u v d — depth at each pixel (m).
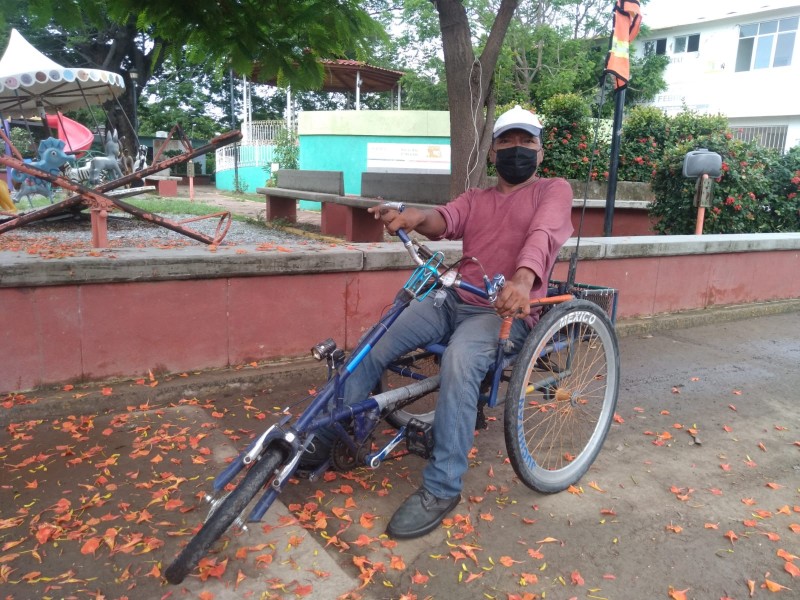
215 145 6.50
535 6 19.94
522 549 2.45
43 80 10.62
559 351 2.94
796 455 3.36
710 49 21.36
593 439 3.05
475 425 2.77
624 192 10.30
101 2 3.97
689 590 2.24
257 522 2.29
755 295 6.41
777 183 8.02
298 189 10.91
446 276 2.56
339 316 4.27
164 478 2.81
